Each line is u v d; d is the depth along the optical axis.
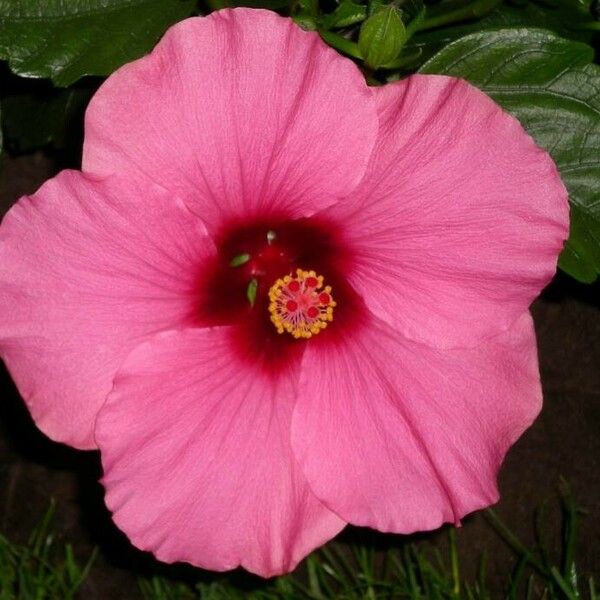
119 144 0.22
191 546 0.25
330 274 0.27
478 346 0.26
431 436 0.26
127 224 0.23
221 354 0.26
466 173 0.24
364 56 0.28
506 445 0.26
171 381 0.25
